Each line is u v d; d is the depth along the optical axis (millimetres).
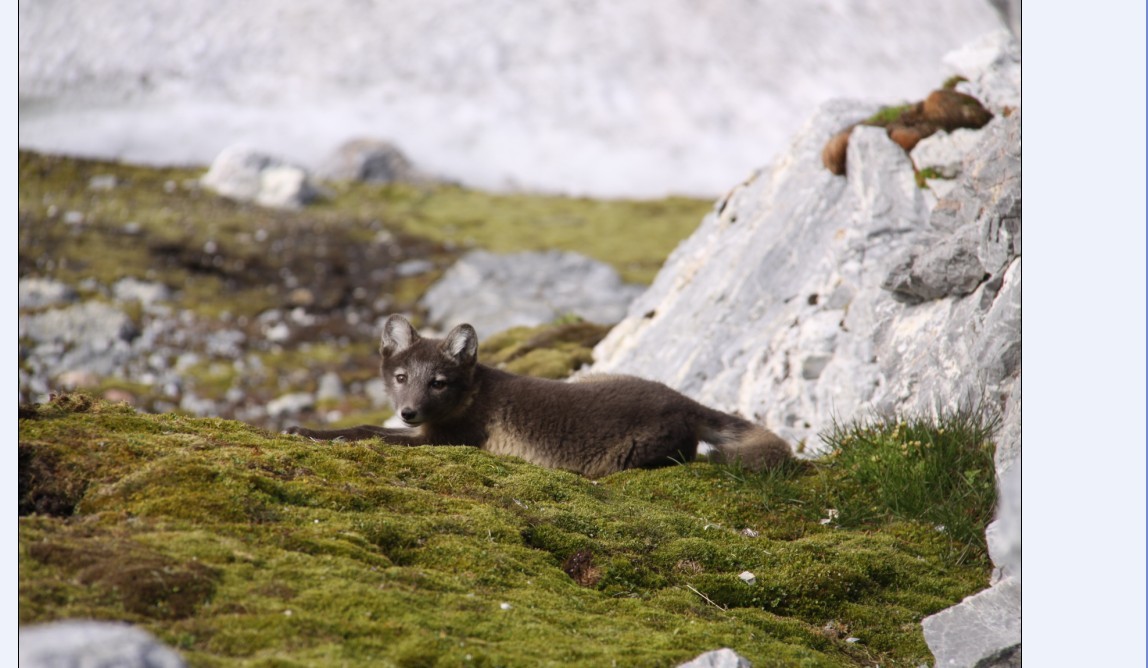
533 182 150875
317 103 176875
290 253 112562
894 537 25766
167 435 22734
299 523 19969
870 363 35406
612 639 18125
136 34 188500
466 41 194125
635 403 30625
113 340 88188
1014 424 26172
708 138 168500
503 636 17375
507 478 24891
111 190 127500
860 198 41656
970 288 32906
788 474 29250
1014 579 22625
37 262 100000
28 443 20484
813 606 22562
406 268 110875
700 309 45688
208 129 160750
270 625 16078
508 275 106750
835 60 184875
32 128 152000
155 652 14562
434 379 30734
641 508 25297
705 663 16938
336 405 81812
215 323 94875
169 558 17219
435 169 149875
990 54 43750
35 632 14578
